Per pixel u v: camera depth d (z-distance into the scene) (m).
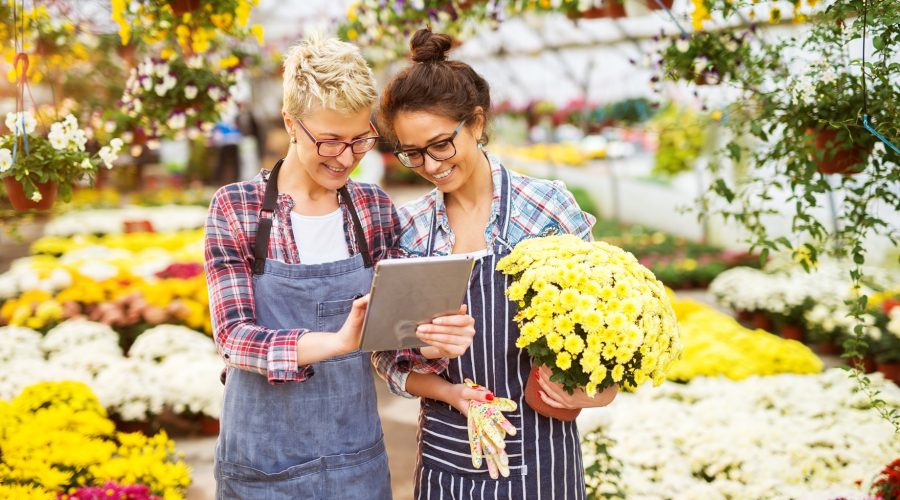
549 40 10.34
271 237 1.84
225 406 1.88
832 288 6.20
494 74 13.26
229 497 1.87
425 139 1.82
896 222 5.81
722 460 3.42
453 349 1.71
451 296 1.65
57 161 2.75
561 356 1.77
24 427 2.96
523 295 1.86
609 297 1.80
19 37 3.66
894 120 2.28
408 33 4.52
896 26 2.22
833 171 2.65
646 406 4.14
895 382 5.01
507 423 1.84
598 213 15.16
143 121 4.16
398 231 2.05
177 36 3.48
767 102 2.84
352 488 1.87
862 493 2.75
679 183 12.67
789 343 5.12
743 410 4.10
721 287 7.36
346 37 5.39
